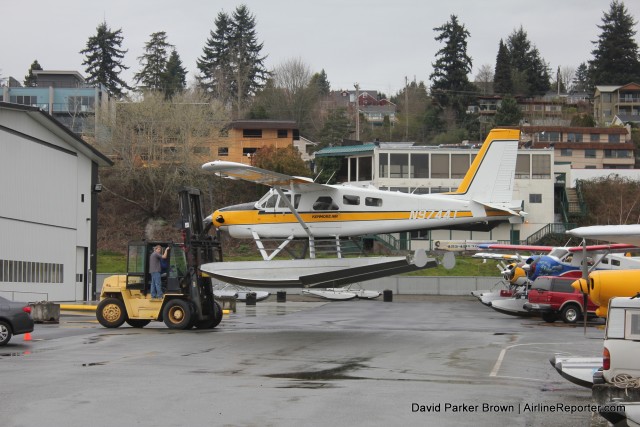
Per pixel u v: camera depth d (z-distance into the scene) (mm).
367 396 12797
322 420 10906
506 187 31906
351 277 25438
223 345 20375
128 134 68750
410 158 69000
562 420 11250
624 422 9773
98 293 52750
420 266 23375
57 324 28047
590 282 14539
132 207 68250
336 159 73250
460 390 13586
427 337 23219
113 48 114812
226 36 131000
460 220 30766
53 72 97438
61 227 43812
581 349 20312
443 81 117688
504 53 134875
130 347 19828
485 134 110438
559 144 104625
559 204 75812
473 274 58938
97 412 11336
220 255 27031
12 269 37625
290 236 29156
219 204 68375
